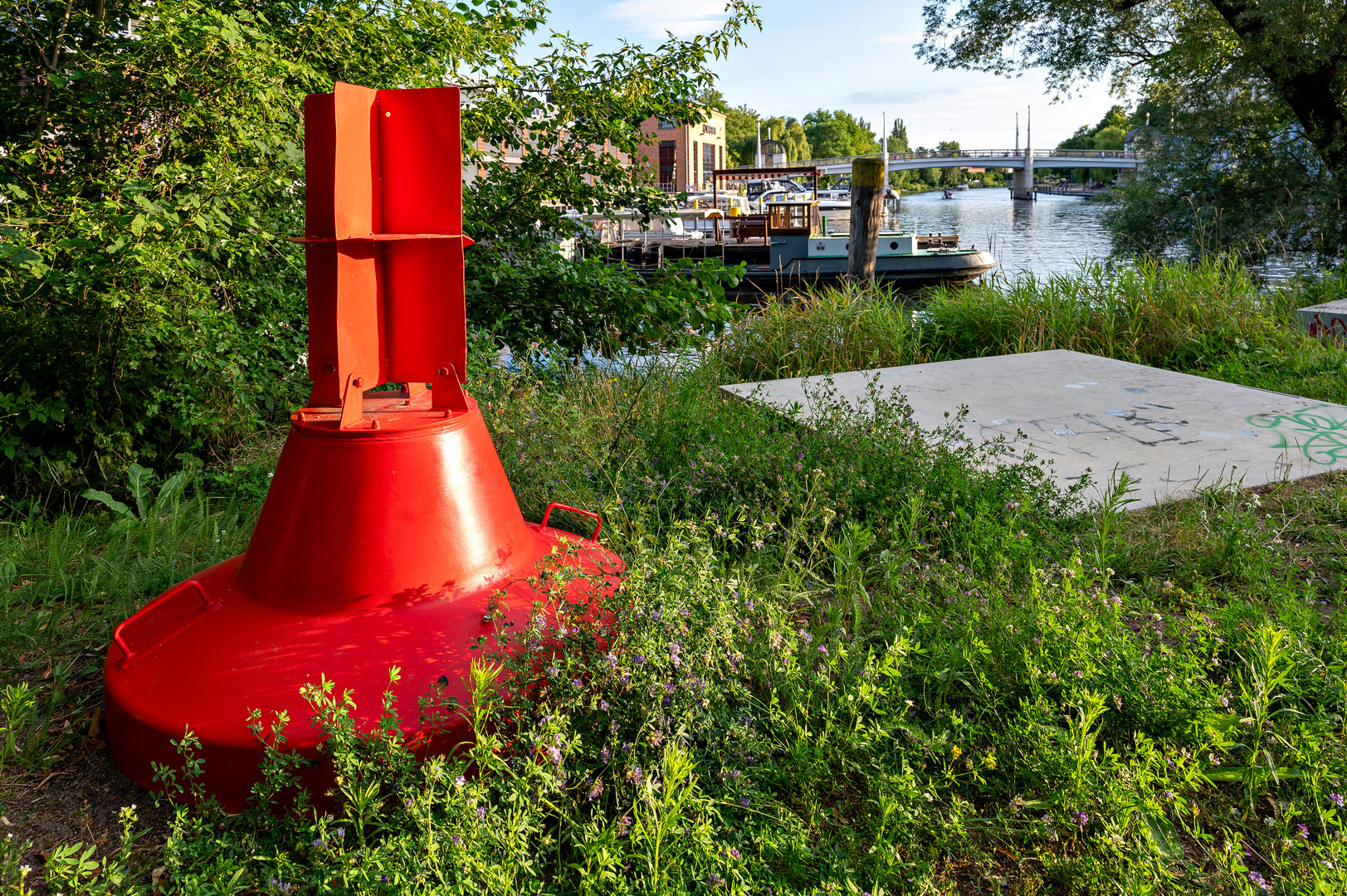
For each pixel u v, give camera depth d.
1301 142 15.97
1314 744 2.18
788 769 2.22
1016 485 3.93
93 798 2.28
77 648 3.09
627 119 6.97
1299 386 6.42
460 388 2.68
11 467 4.70
